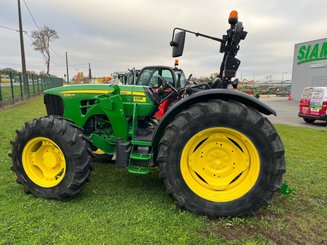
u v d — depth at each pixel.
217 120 2.58
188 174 2.71
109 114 3.13
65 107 3.52
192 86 3.19
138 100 3.25
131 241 2.20
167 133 2.67
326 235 2.40
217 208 2.60
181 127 2.62
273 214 2.74
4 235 2.20
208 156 2.74
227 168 2.72
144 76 7.47
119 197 2.97
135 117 3.21
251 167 2.64
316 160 4.87
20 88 15.31
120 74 12.70
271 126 2.55
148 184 3.36
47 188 2.87
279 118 12.62
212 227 2.47
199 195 2.65
